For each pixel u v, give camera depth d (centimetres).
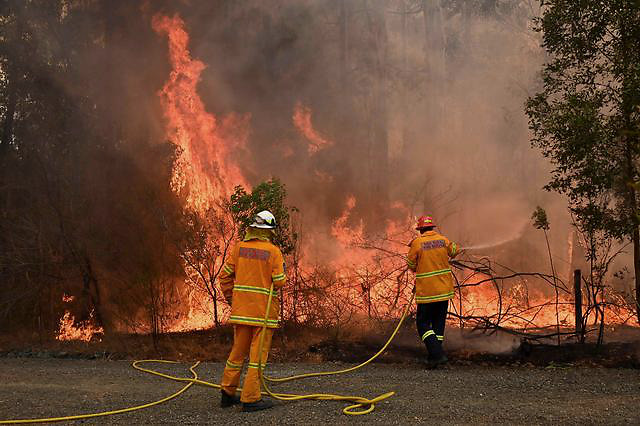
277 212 989
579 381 693
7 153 1406
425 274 804
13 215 1247
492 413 554
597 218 907
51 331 1181
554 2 923
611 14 872
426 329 805
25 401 639
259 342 595
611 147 874
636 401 591
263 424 537
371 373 770
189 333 1073
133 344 1027
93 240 1240
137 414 583
